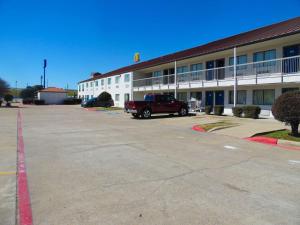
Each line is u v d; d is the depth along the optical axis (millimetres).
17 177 5641
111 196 4609
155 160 7199
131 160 7176
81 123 17797
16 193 4723
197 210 4078
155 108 22328
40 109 38688
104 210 4051
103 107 43062
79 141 10234
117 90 45312
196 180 5520
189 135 12109
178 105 23406
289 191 4945
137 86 39312
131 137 11352
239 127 13766
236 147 9258
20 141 10211
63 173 5934
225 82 23266
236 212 4023
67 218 3779
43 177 5645
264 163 7027
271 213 4004
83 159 7262
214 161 7160
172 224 3631
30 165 6609
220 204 4312
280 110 10656
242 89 24266
